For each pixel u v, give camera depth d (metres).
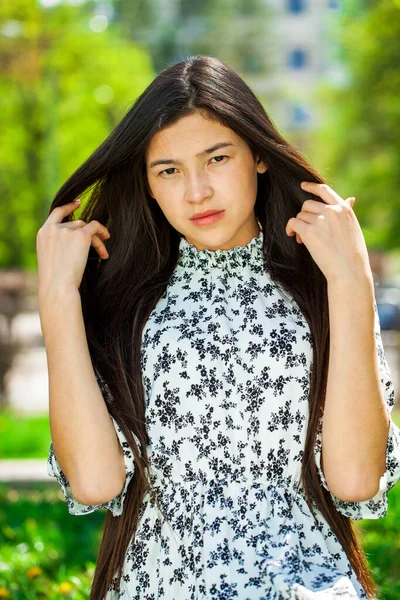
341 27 22.69
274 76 54.91
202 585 2.73
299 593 2.55
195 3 54.56
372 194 22.39
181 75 2.88
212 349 2.87
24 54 20.44
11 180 23.16
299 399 2.88
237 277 3.02
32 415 14.71
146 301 3.05
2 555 5.95
